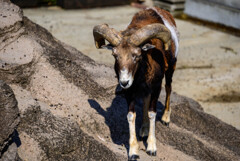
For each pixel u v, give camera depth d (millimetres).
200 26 17531
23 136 4504
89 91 6117
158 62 5309
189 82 11227
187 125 7148
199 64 12727
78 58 7461
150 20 5641
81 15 17266
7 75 5445
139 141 5777
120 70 4660
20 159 4156
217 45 14867
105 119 5801
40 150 4430
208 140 6801
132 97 5270
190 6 18609
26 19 7137
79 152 4742
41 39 6789
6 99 3986
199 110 8188
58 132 4723
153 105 5434
